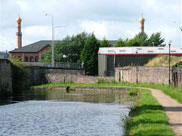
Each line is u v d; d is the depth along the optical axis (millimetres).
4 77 45219
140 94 39344
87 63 98375
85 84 69688
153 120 16984
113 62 80938
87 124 21578
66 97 46188
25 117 25078
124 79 66812
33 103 36812
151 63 69375
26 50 130250
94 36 99938
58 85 70438
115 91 59250
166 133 13516
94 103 37000
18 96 46344
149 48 79750
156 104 24812
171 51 77438
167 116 18766
